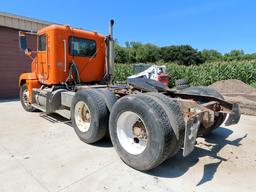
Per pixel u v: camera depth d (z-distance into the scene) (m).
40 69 5.36
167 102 2.62
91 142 3.52
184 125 2.58
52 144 3.55
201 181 2.50
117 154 3.18
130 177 2.56
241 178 2.57
